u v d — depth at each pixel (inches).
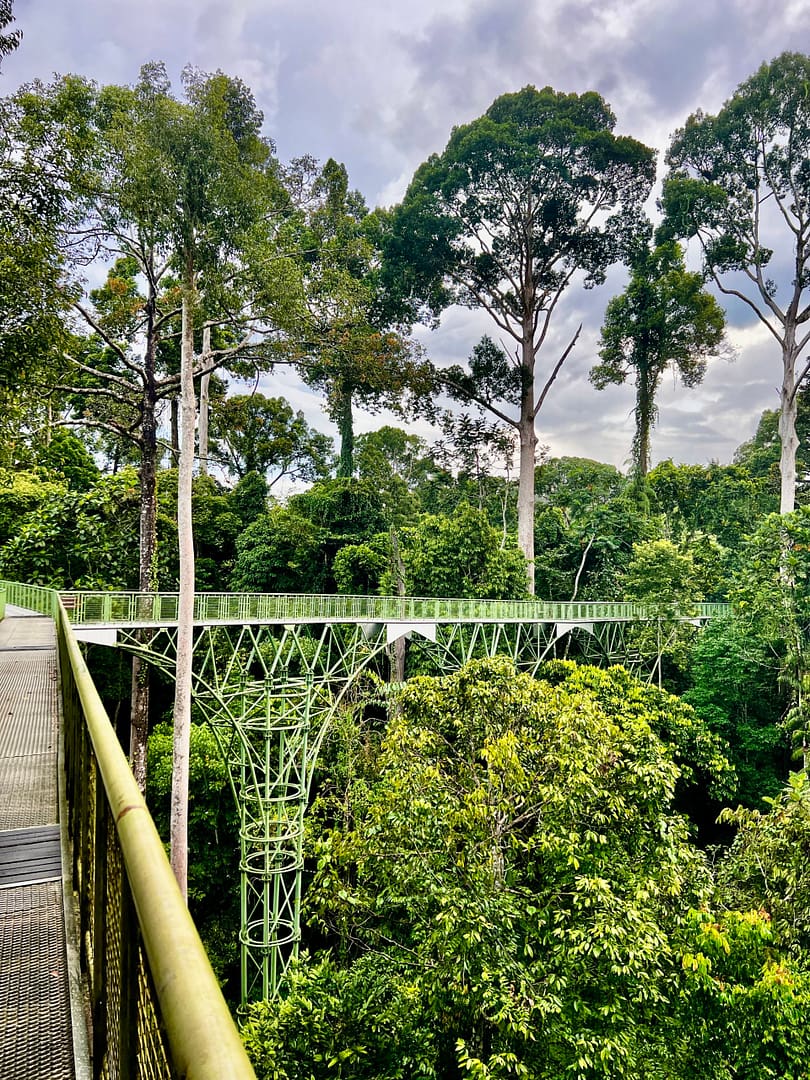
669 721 756.6
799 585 832.9
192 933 29.2
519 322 1414.9
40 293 378.3
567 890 295.6
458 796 316.8
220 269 594.2
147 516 733.9
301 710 730.2
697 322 1406.3
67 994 77.6
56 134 384.2
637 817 309.7
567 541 1398.9
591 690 476.4
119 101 538.3
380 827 297.3
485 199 1262.3
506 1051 248.5
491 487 1716.3
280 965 640.4
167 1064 27.1
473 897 266.1
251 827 654.5
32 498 973.8
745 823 405.7
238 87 571.2
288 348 719.7
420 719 357.4
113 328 853.8
